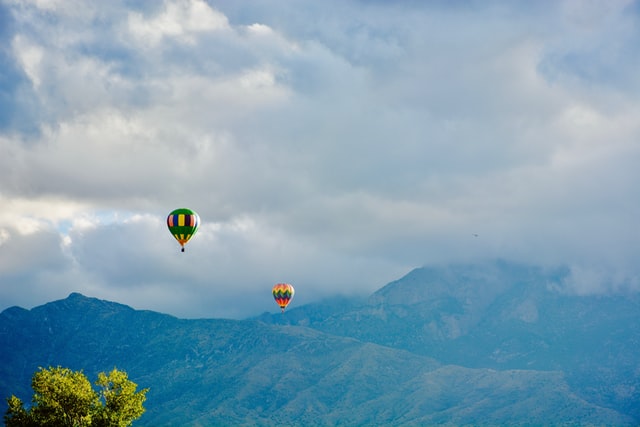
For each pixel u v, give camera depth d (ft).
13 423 371.35
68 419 372.38
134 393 389.19
